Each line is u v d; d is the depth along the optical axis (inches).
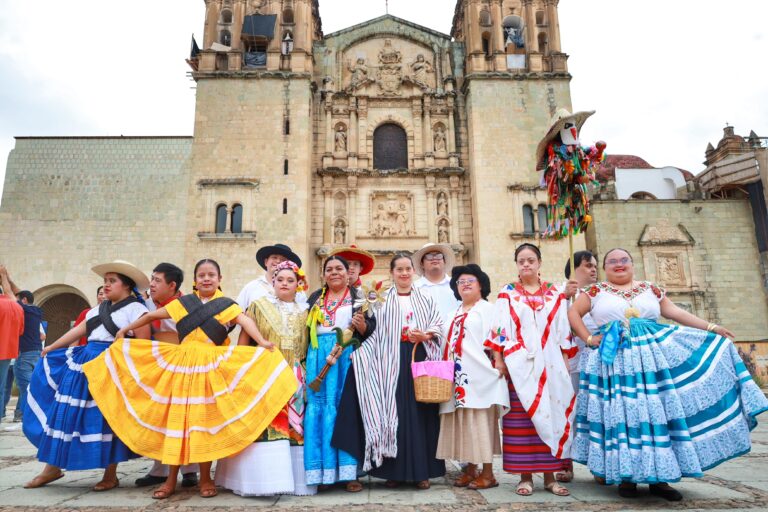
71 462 219.3
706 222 1090.1
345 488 232.7
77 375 230.1
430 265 321.7
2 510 191.2
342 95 1163.3
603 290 233.1
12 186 1019.3
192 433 209.6
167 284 249.4
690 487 228.5
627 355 212.2
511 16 1220.5
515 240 1048.2
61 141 1051.3
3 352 357.7
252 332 228.8
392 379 236.1
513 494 218.4
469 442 227.5
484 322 238.7
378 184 1128.2
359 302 243.1
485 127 1102.4
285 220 1029.8
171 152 1055.0
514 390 229.1
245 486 209.0
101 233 1010.1
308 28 1159.6
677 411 201.8
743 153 1206.9
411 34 1220.5
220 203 1035.3
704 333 214.8
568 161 282.4
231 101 1083.3
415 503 203.3
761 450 329.1
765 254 1062.4
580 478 257.6
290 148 1064.8
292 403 229.5
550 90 1126.4
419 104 1168.8
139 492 223.1
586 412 224.5
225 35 1200.2
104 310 244.1
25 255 992.2
